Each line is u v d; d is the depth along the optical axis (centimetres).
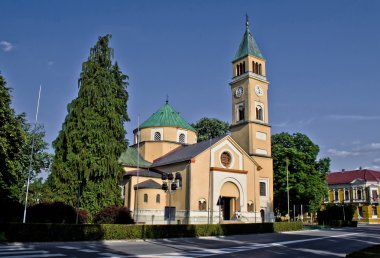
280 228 4662
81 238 2859
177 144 6525
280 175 6550
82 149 4253
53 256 1950
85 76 4594
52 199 4138
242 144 6131
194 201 4966
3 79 3441
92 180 4259
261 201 5909
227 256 2119
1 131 3300
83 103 4441
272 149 6838
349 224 6481
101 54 4800
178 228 3491
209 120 8875
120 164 4538
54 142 4450
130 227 3155
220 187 5238
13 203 3706
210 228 3766
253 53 6456
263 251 2433
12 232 2575
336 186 10388
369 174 9988
